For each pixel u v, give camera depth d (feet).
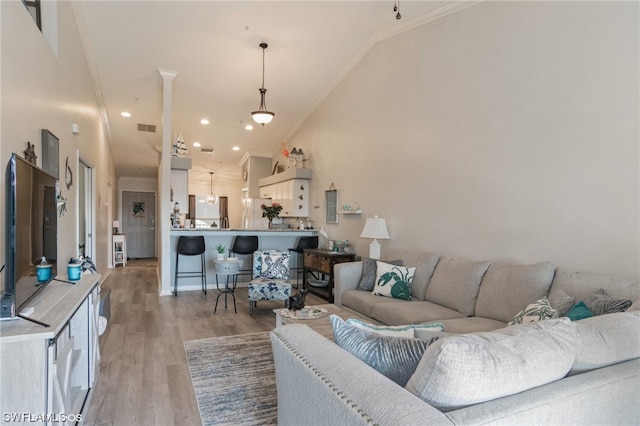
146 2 13.37
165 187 17.72
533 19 9.51
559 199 8.85
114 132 25.02
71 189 12.60
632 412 3.92
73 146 12.93
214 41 15.80
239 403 7.60
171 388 8.21
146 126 24.14
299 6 13.56
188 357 9.99
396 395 3.09
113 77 17.97
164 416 7.09
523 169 9.73
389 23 14.24
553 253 8.98
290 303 9.95
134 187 36.27
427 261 11.71
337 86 19.33
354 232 17.66
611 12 7.86
